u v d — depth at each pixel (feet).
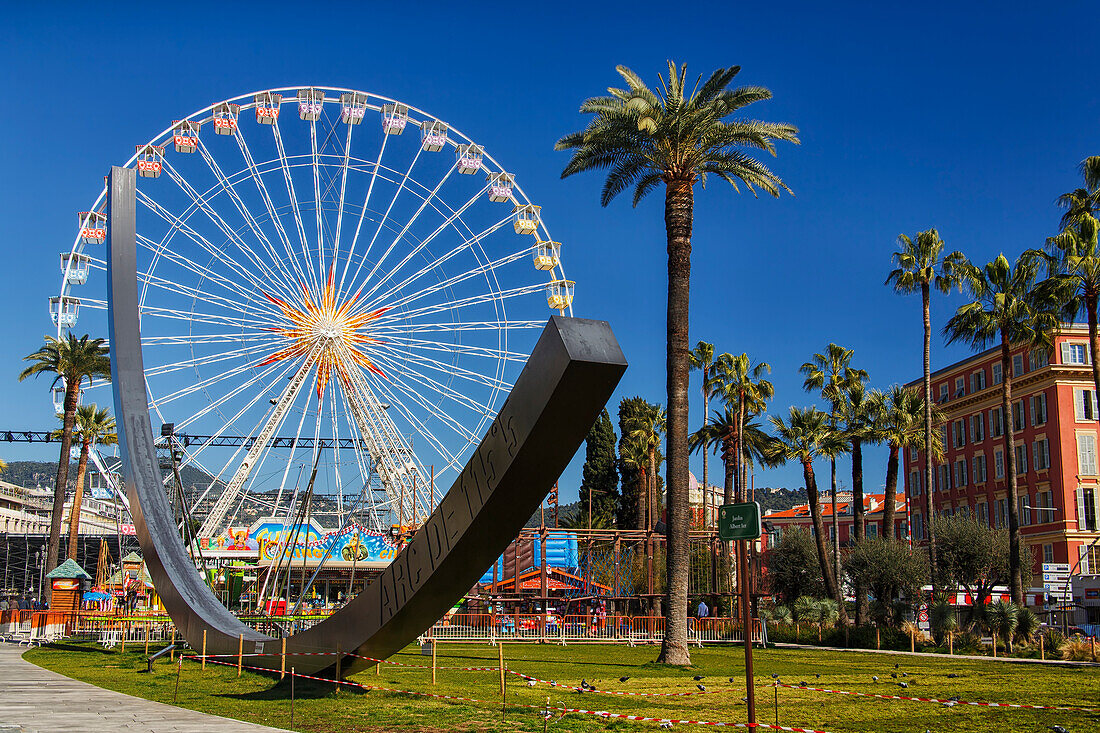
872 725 45.55
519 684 63.21
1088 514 209.87
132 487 78.33
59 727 40.65
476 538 40.81
